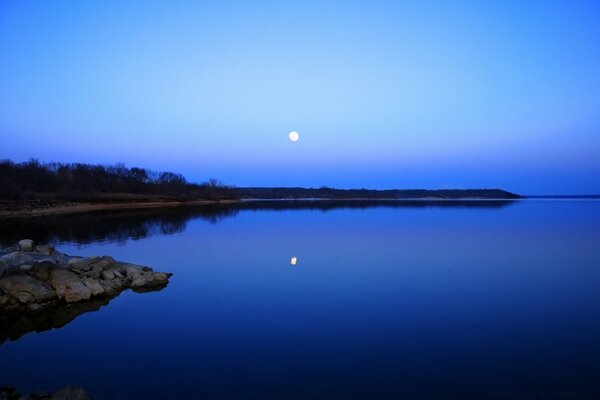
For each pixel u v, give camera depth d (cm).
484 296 1270
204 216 5103
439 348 861
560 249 2264
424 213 6144
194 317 1075
